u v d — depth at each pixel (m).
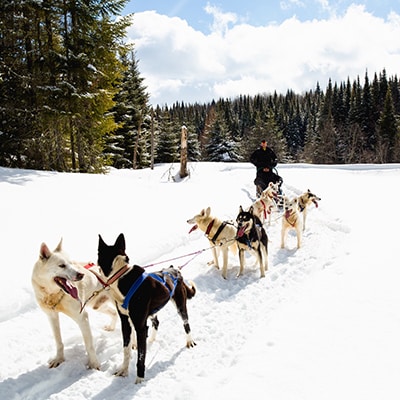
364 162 48.53
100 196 9.97
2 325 4.30
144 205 9.85
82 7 14.47
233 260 7.33
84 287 3.91
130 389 3.37
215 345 4.10
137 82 34.06
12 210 7.46
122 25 15.52
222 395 2.83
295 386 2.84
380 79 66.81
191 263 6.89
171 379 3.51
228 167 28.70
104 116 16.78
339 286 4.76
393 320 3.71
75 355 3.93
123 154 30.62
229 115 75.06
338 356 3.19
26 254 5.66
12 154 14.14
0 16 13.35
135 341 4.26
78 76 14.84
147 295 3.64
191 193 12.70
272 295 5.34
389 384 2.73
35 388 3.36
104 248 3.72
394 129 48.47
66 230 7.01
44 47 14.65
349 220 8.86
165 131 39.75
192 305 5.21
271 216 11.31
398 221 8.23
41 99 13.77
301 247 7.77
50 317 3.75
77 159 17.08
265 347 3.52
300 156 63.06
